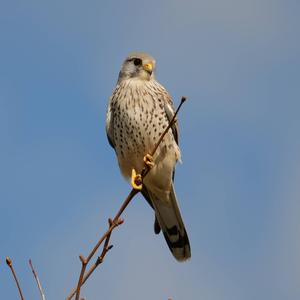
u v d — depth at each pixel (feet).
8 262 20.49
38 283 20.77
